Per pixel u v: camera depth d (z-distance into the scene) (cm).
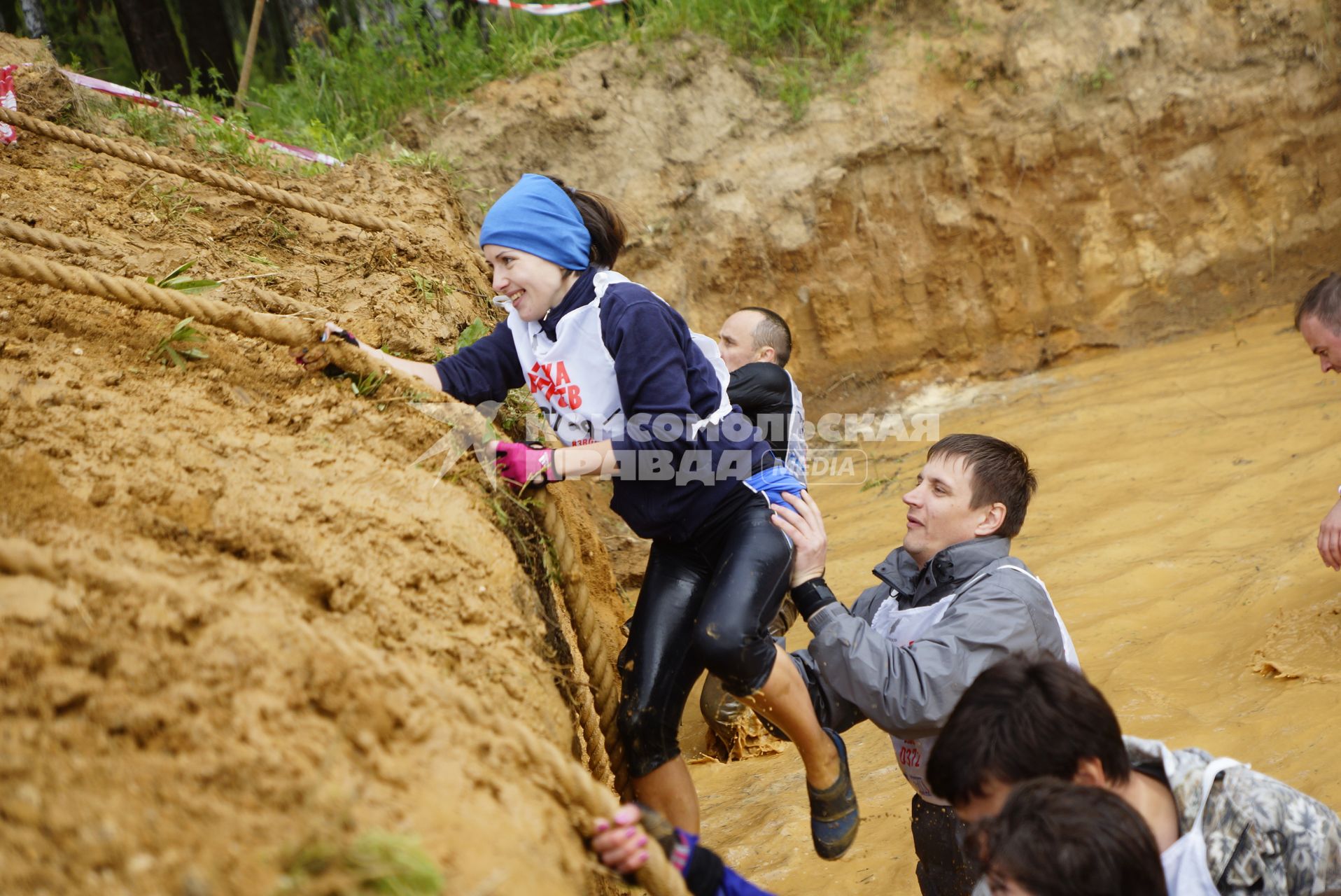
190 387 309
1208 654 476
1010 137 1108
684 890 212
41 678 177
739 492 311
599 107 1076
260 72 1221
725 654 283
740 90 1106
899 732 289
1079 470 763
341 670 200
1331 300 385
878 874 379
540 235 303
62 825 154
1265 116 1123
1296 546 546
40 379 288
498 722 215
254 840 159
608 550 755
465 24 1155
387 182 655
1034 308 1109
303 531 256
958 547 315
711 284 1080
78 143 443
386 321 438
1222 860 211
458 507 293
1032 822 187
